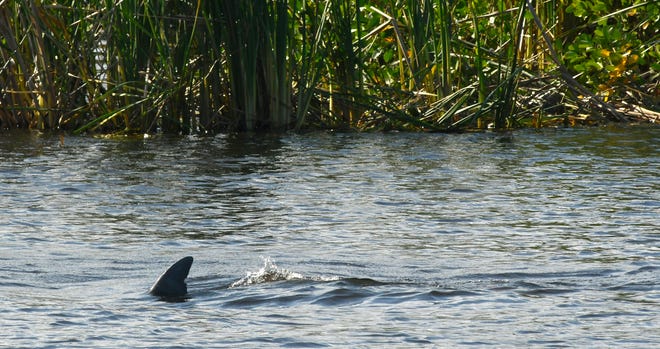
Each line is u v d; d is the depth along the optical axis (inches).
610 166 1478.8
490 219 1128.2
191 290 813.2
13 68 1894.7
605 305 761.6
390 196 1270.9
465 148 1678.2
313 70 1941.4
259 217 1149.7
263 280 837.2
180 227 1096.8
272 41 1888.5
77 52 1870.1
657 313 738.2
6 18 1835.6
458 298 783.7
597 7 2097.7
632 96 2074.3
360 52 1932.8
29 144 1721.2
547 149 1656.0
